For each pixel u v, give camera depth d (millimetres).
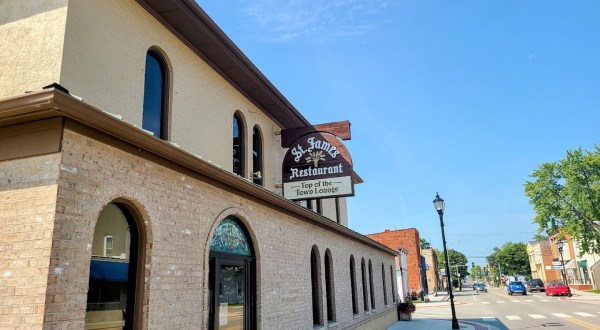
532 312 27000
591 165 43188
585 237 44312
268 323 8711
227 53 10469
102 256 5188
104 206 4891
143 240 5602
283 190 12312
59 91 4219
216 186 7258
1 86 6543
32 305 4078
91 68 6988
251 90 12422
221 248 7613
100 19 7332
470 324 21344
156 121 8852
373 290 18844
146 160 5648
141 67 8297
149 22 8711
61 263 4266
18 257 4270
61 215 4332
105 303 5137
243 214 8133
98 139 4883
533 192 46281
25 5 6859
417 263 56156
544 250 83750
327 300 13102
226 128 11211
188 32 9602
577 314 24359
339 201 21656
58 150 4422
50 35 6562
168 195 6031
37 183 4418
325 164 12203
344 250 15000
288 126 14906
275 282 9234
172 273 5914
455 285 124438
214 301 7203
